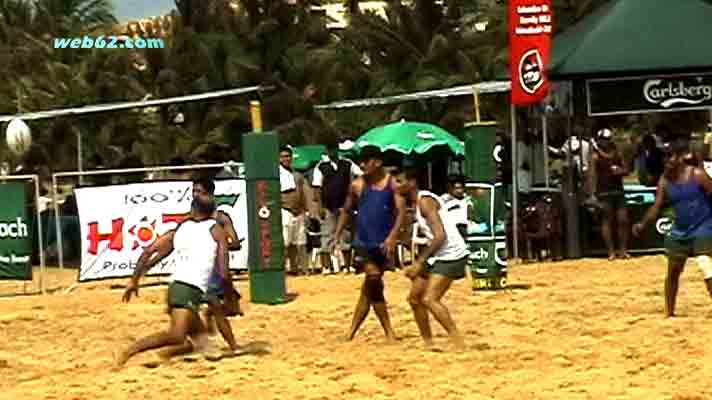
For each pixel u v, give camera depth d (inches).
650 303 1055.0
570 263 1434.5
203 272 805.9
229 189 1363.2
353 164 1467.8
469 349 837.2
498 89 1795.0
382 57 2699.3
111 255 1347.2
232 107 2524.6
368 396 677.9
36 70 2642.7
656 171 1519.4
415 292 855.7
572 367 751.7
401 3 2770.7
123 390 724.7
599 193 1471.5
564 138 1565.0
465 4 2933.1
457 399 660.1
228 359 823.7
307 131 2493.8
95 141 2410.2
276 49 2588.6
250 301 1171.3
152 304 1193.4
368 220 888.3
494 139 1192.2
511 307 1058.7
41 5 3179.1
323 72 2608.3
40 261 1347.2
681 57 1493.6
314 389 703.1
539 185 1603.1
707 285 936.3
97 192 1346.0
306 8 2711.6
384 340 904.3
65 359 878.4
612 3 1550.2
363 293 898.7
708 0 1662.2
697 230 937.5
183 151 2412.6
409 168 887.1
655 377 703.7
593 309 1029.8
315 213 1453.0
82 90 2437.3
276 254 1168.8
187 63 2549.2
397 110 2581.2
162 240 808.3
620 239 1476.4
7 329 1053.8
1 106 2410.2
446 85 2541.8
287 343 906.7
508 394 668.1
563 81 1515.7
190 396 700.0
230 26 2618.1
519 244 1505.9
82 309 1168.2
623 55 1493.6
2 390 749.3
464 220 1171.9
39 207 1428.4
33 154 2289.6
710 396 642.8
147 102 2095.2
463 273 853.8
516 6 1419.8
